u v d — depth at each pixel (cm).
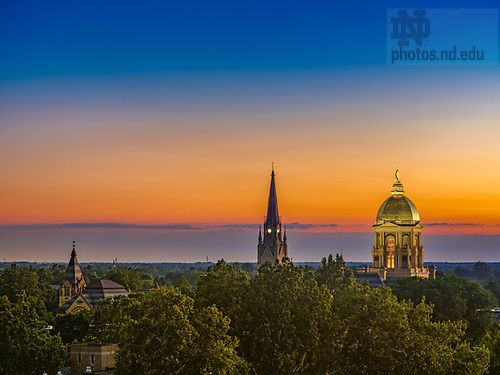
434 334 14700
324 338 14200
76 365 14262
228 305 15012
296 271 15300
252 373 14275
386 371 14038
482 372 14412
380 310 14625
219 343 13025
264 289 14862
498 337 16275
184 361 12738
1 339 15538
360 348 14375
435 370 13825
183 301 13512
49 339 16062
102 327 17788
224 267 15725
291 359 13700
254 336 14075
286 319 14062
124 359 12912
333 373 14400
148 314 13325
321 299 14625
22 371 15500
